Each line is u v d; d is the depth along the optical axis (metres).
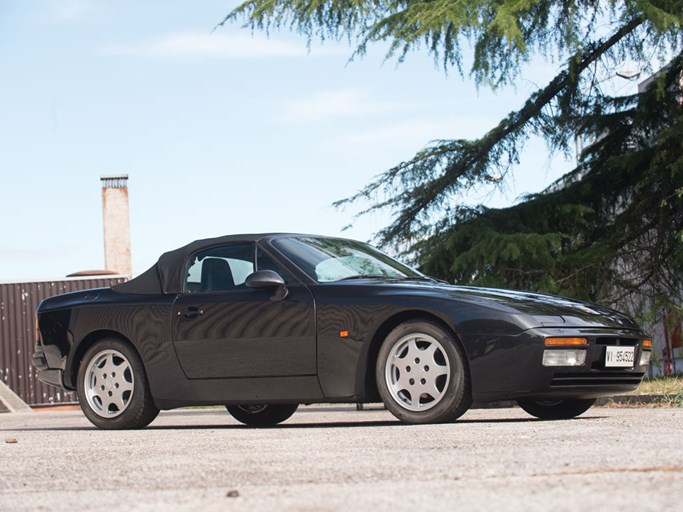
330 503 2.87
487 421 6.67
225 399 7.02
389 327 6.58
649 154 13.50
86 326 7.60
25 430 7.70
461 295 6.44
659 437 4.58
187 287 7.33
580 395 6.44
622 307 13.57
